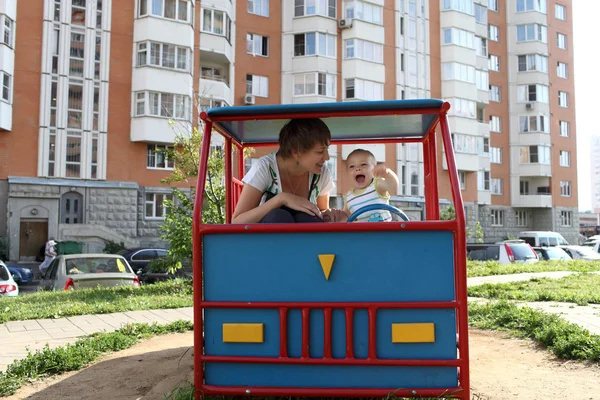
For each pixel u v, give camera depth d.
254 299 3.43
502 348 5.68
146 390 4.27
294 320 3.40
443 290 3.31
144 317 8.35
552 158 47.47
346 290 3.36
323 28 35.53
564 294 9.66
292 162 4.09
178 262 14.01
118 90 29.20
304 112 3.56
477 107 45.19
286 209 4.06
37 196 27.06
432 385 3.30
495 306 7.88
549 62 47.94
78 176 28.19
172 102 29.95
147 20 29.55
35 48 27.56
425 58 40.00
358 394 3.32
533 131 46.62
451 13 40.91
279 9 35.75
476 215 42.03
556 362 5.02
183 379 4.41
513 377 4.52
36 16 27.69
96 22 28.92
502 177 46.44
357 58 36.03
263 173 4.04
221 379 3.46
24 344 6.34
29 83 27.36
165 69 29.75
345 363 3.33
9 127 26.59
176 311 9.01
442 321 3.30
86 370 4.96
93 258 13.63
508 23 47.47
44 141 27.41
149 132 29.09
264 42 35.41
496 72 46.72
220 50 32.25
